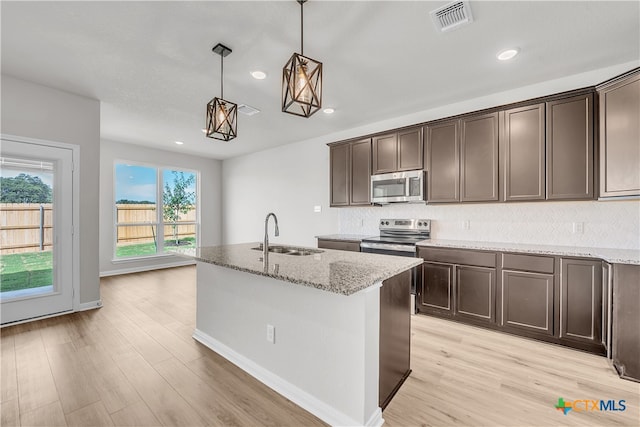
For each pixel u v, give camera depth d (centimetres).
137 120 423
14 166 302
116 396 187
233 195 681
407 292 212
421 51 244
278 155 580
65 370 217
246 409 178
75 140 338
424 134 353
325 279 151
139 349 251
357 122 431
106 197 532
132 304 371
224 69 277
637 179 220
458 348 254
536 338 268
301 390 184
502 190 299
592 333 241
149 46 240
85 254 348
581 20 204
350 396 162
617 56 250
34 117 311
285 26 213
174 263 629
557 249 270
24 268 311
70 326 298
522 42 230
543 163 276
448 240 357
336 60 259
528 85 307
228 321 239
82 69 279
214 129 223
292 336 190
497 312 287
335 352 168
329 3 189
